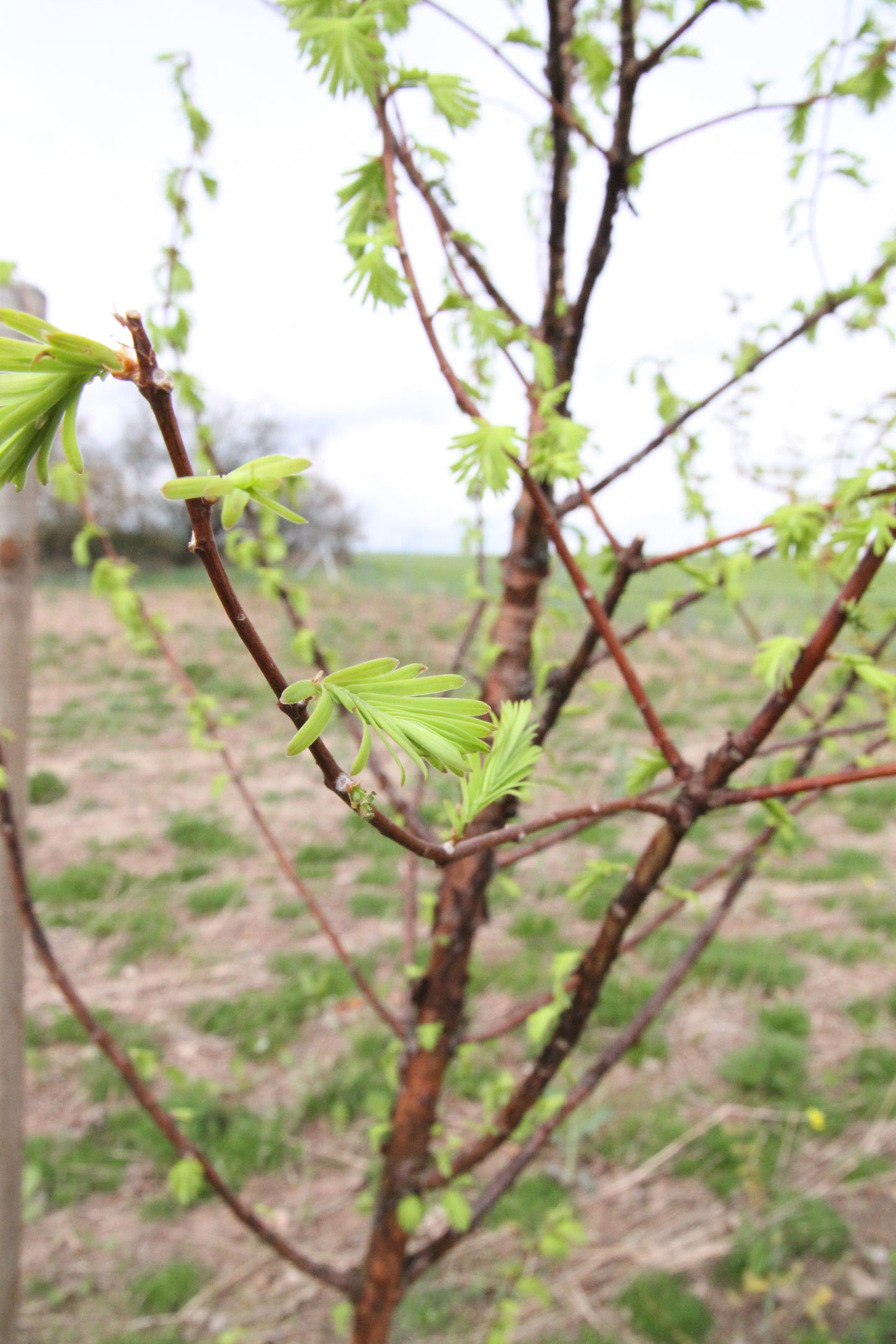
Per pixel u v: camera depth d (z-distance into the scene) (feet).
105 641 38.58
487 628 6.28
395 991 12.76
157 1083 10.96
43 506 53.11
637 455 4.61
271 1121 10.37
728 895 5.23
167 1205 9.30
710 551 5.21
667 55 3.68
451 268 3.95
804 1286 8.42
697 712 28.09
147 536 58.70
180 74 4.86
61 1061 11.35
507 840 2.12
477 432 2.72
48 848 17.70
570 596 5.14
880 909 15.25
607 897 15.34
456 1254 8.80
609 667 33.47
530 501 4.42
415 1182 4.68
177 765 23.31
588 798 19.24
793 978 13.00
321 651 5.82
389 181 3.08
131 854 17.49
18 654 4.43
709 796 3.22
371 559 92.79
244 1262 8.74
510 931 14.38
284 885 16.22
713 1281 8.50
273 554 5.85
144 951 13.83
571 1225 5.91
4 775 3.88
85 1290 8.38
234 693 30.73
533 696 4.64
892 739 3.74
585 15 4.77
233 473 1.12
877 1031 12.00
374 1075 11.09
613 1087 11.00
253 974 13.35
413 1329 7.99
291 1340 7.88
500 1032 4.78
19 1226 4.86
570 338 4.16
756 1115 10.46
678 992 12.82
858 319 4.49
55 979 4.41
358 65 2.77
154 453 56.90
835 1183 9.52
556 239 4.14
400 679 1.37
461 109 3.01
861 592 2.90
